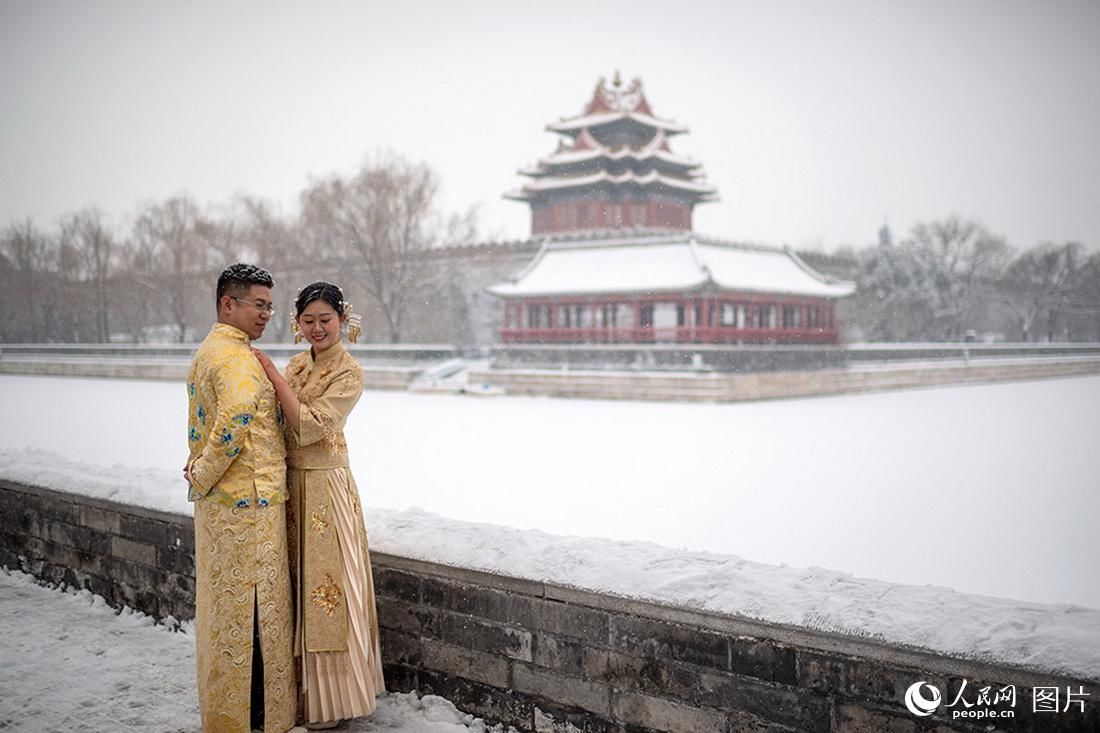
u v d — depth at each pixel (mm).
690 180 64312
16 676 4672
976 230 71562
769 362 38250
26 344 61188
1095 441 19484
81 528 5934
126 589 5656
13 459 6938
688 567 3693
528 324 43500
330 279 57594
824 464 15727
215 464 3719
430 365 45156
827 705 3139
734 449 18125
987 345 53875
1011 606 3076
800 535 9602
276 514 3855
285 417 3916
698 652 3424
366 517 4867
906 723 2977
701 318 38625
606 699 3666
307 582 3930
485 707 4039
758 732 3285
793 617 3203
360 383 4062
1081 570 7988
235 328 3980
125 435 19828
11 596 5980
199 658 3852
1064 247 73000
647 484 13336
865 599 3227
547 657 3832
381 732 3953
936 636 2949
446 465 15523
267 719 3811
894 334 66000
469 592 4074
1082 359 58938
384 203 55656
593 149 60562
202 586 3834
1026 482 13555
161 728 4082
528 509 11234
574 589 3707
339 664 3934
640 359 37781
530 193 63250
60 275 67250
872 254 70438
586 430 22359
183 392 37594
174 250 61125
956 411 29078
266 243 59344
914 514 10906
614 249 43375
